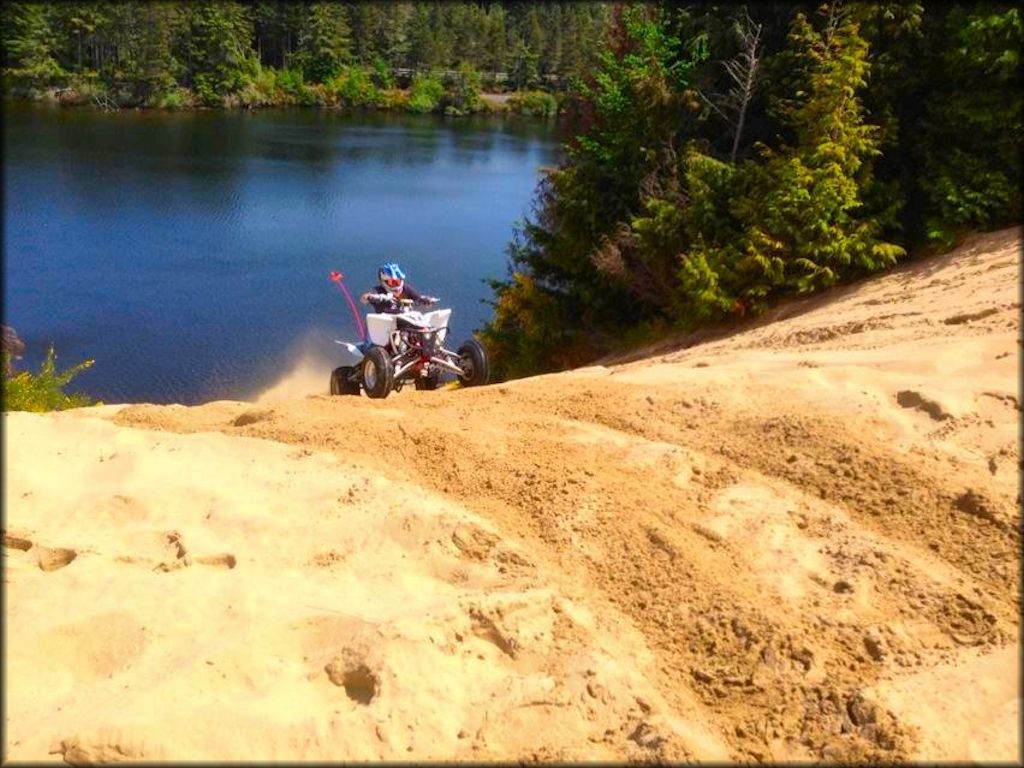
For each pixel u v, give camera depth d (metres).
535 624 3.64
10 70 73.69
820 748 3.08
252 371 23.58
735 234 14.05
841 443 5.21
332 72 95.88
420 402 6.79
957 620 3.72
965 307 8.33
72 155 51.44
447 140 68.81
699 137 17.39
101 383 22.47
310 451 5.51
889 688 3.32
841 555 4.21
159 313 27.77
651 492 4.83
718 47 17.31
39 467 5.43
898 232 13.40
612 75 19.23
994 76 12.65
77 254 33.84
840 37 13.39
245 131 67.12
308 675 3.39
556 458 5.28
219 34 84.44
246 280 31.47
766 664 3.48
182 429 6.34
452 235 38.28
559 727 3.13
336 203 43.81
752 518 4.57
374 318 8.88
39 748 3.02
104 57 78.12
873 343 7.80
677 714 3.24
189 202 42.75
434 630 3.45
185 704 3.17
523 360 18.84
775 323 11.61
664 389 6.47
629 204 17.59
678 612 3.81
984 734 3.05
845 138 12.88
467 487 4.96
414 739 3.06
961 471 4.86
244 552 4.30
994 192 12.12
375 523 4.48
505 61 105.88
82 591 4.02
